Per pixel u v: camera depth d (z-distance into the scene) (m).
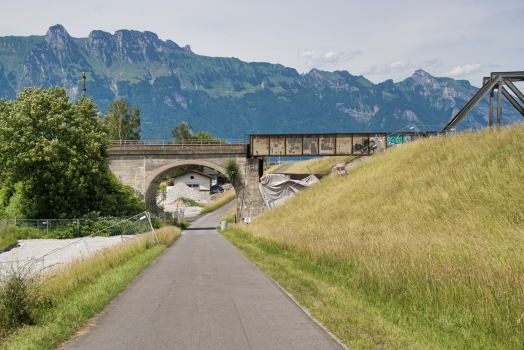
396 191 26.81
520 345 5.81
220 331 6.91
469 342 6.08
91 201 38.47
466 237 14.22
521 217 15.01
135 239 23.39
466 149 28.30
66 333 6.75
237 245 24.77
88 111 39.19
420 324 7.04
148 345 6.23
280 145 52.72
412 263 10.23
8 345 6.30
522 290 7.49
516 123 27.75
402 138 50.09
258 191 52.97
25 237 32.72
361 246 14.25
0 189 40.38
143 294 10.24
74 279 11.34
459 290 8.18
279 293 10.20
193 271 14.28
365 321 7.17
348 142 51.28
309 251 16.33
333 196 35.62
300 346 6.09
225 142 55.94
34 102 35.72
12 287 7.89
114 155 54.62
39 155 34.69
